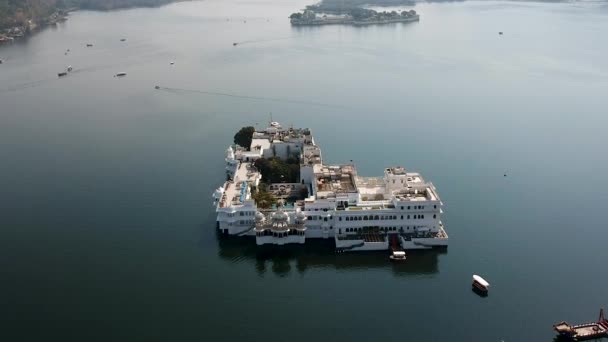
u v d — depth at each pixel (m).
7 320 197.62
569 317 196.50
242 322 196.00
